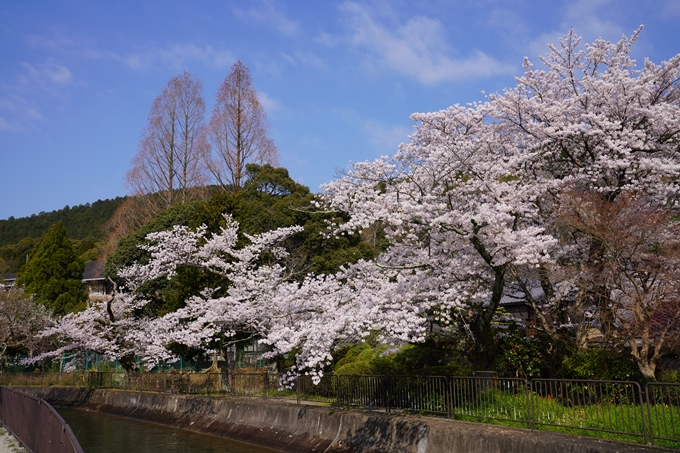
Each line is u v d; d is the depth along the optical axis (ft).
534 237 39.11
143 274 79.56
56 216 346.54
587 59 52.75
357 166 45.37
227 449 52.11
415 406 44.65
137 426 69.15
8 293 114.42
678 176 44.09
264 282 60.08
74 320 90.74
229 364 76.59
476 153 46.75
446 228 38.88
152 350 70.33
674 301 39.32
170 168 148.05
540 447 31.40
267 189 118.42
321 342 41.27
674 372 40.14
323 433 47.93
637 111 45.50
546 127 47.55
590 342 49.29
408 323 40.34
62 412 85.66
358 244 102.99
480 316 42.86
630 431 29.86
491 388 38.83
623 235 38.24
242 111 132.57
